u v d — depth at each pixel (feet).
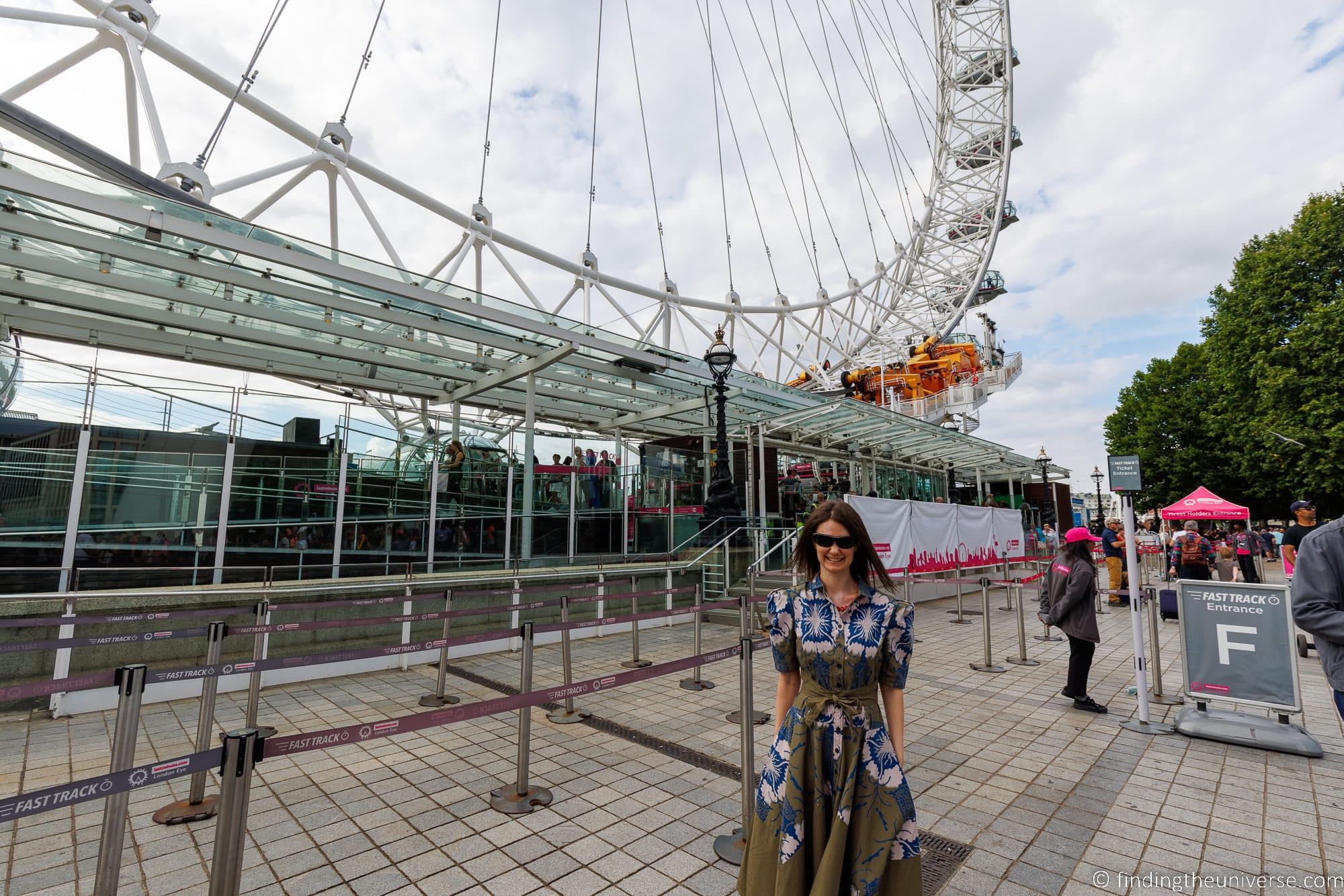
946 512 49.01
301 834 12.23
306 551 29.96
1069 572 21.18
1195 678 19.03
